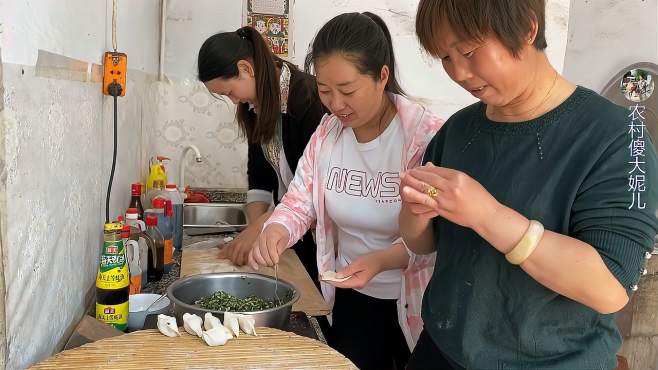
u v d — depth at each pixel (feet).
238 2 10.26
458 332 3.14
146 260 5.23
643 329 8.49
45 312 3.20
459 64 2.65
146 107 8.52
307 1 10.58
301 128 6.01
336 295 5.38
